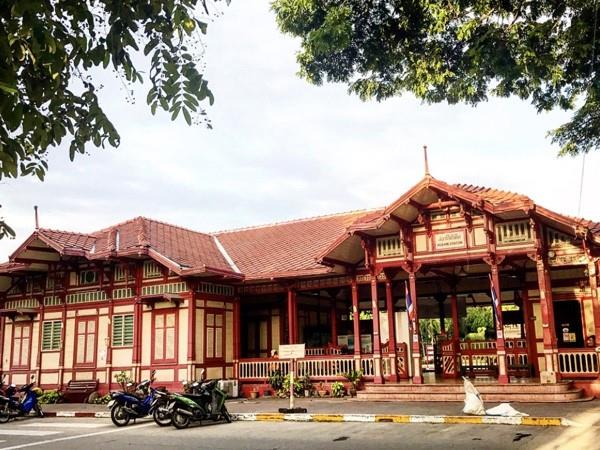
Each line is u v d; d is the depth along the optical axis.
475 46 9.30
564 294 19.70
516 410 14.22
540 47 9.66
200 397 14.85
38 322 25.23
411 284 18.95
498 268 19.48
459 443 10.77
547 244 18.03
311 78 10.68
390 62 10.28
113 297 23.53
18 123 3.72
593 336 18.97
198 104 5.11
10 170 3.95
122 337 22.97
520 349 20.86
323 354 22.64
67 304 24.61
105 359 23.08
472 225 18.33
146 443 12.23
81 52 4.75
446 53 10.09
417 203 18.61
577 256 17.62
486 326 40.69
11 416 17.78
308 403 18.50
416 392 18.05
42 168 4.91
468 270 21.12
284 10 9.73
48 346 24.73
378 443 11.09
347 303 27.34
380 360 19.56
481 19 9.35
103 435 13.73
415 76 10.23
